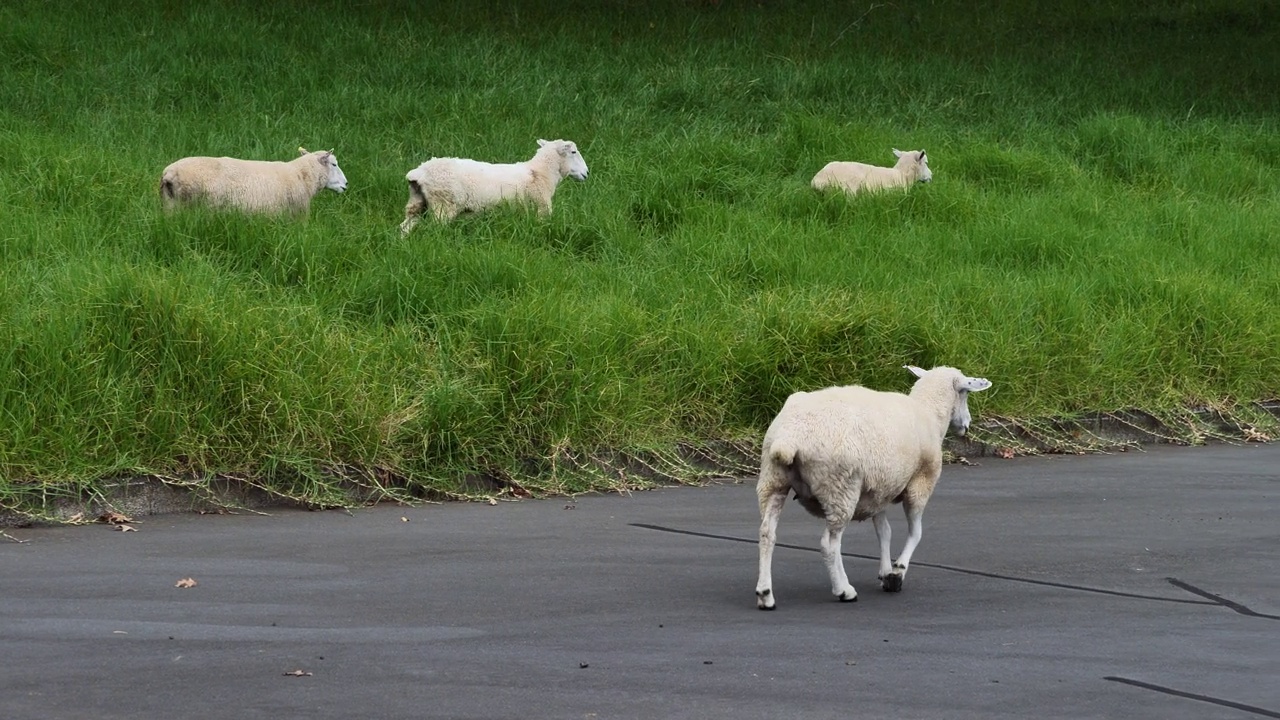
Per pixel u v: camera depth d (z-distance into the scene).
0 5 22.61
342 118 20.36
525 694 6.02
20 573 7.95
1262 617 7.67
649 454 11.56
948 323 13.65
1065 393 14.10
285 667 6.32
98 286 10.73
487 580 8.11
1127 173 22.47
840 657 6.72
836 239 16.36
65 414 9.79
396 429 10.68
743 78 24.67
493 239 14.35
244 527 9.44
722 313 13.27
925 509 10.69
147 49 21.81
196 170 14.20
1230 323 15.40
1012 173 20.94
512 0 28.19
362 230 14.29
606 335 11.99
